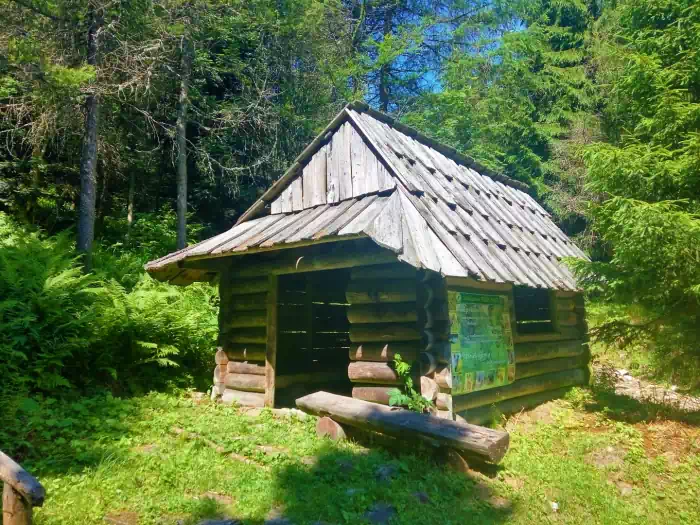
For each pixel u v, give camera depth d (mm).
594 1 20750
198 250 7391
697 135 6789
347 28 19984
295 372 8297
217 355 8023
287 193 8031
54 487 4102
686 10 8047
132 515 3803
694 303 6793
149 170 16625
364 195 6809
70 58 10969
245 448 5270
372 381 6074
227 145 16562
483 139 19609
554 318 8609
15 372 6145
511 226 8352
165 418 6180
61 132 13195
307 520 3773
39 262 8117
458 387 5746
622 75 9430
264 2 15875
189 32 13484
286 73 17156
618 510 4383
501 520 4047
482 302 6625
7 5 10258
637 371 9906
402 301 5941
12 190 13695
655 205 6328
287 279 8562
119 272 10992
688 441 5812
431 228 5762
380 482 4469
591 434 6199
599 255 16094
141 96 13391
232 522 3730
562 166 17734
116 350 7891
